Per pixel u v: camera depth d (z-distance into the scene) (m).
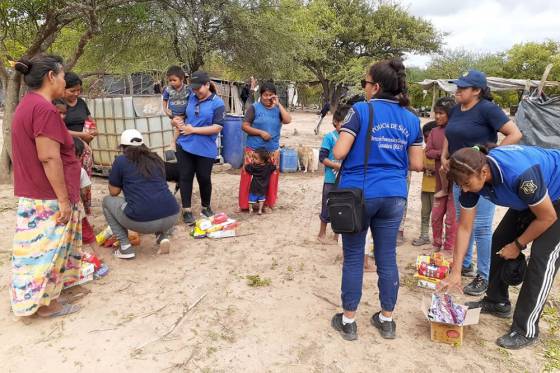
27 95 3.01
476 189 2.72
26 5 6.95
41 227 3.12
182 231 5.37
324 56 29.88
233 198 7.04
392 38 32.22
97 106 7.69
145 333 3.16
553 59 36.25
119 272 4.15
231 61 14.40
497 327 3.40
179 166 5.52
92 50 12.23
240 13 12.34
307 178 9.11
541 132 11.16
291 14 13.98
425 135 4.96
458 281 3.05
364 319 3.44
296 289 3.92
